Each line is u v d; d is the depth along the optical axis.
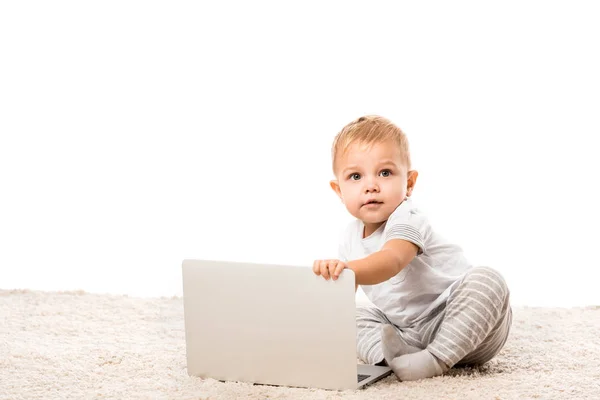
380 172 1.99
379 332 2.11
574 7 4.14
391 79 4.38
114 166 4.55
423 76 4.35
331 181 2.16
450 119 4.31
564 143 4.17
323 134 4.45
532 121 4.21
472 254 3.72
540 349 2.18
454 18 4.29
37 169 4.58
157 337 2.41
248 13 4.51
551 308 2.79
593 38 4.12
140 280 3.65
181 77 4.55
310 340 1.82
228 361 1.91
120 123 4.57
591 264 3.57
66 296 3.01
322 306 1.80
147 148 4.55
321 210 4.35
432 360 1.88
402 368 1.88
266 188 4.50
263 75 4.50
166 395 1.79
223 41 4.52
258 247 3.96
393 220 1.96
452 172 4.30
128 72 4.58
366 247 2.07
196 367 1.96
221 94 4.52
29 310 2.77
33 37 4.61
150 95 4.56
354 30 4.42
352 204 2.01
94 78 4.61
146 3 4.57
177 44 4.55
